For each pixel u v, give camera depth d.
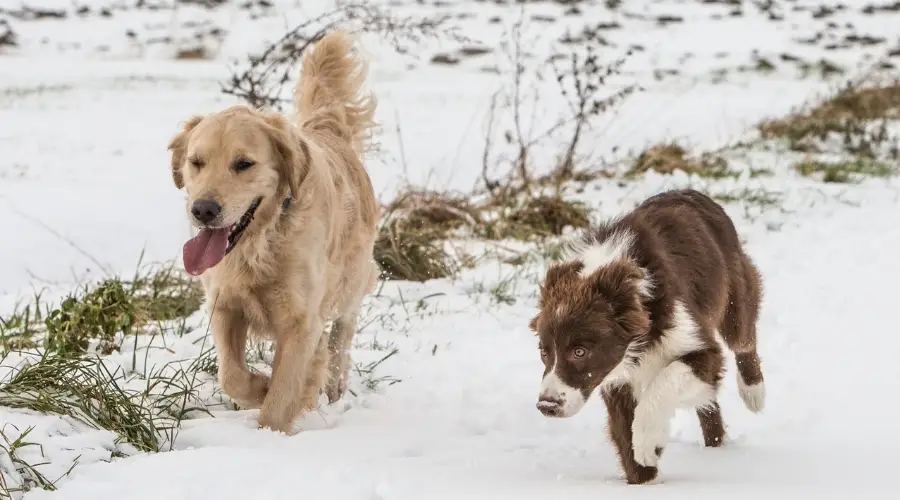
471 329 12.68
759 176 23.34
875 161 25.38
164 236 17.83
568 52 49.69
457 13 60.94
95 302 11.38
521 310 13.66
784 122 29.06
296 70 33.47
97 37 55.44
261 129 8.59
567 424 9.24
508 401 9.87
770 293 13.94
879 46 53.97
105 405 8.30
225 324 8.95
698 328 7.93
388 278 15.20
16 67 45.44
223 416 9.04
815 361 10.81
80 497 6.65
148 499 6.61
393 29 18.12
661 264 8.09
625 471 7.61
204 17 59.81
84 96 35.56
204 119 8.73
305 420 9.17
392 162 24.52
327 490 6.79
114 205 19.30
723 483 7.12
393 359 11.26
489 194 20.69
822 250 16.59
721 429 8.49
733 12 62.56
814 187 21.86
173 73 44.00
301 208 8.80
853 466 7.52
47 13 60.00
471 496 6.70
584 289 7.79
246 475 7.07
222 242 8.33
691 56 50.62
